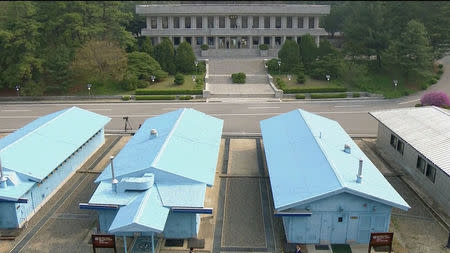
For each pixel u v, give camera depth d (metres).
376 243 21.47
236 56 79.00
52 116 35.97
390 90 58.84
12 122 47.00
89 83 59.41
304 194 22.61
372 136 41.16
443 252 22.58
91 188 30.36
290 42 67.75
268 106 52.94
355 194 21.97
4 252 22.67
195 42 81.62
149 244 23.09
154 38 80.94
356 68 60.28
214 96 57.91
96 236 21.34
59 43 62.50
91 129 35.69
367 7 67.00
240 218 25.95
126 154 28.78
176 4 85.69
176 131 30.84
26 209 25.61
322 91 58.09
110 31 65.88
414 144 30.45
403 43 59.06
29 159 27.73
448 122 32.28
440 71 64.06
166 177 24.52
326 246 22.94
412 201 28.27
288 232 22.95
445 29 61.12
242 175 32.41
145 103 55.19
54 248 23.00
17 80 57.16
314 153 27.11
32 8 60.31
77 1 62.56
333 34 93.62
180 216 23.28
